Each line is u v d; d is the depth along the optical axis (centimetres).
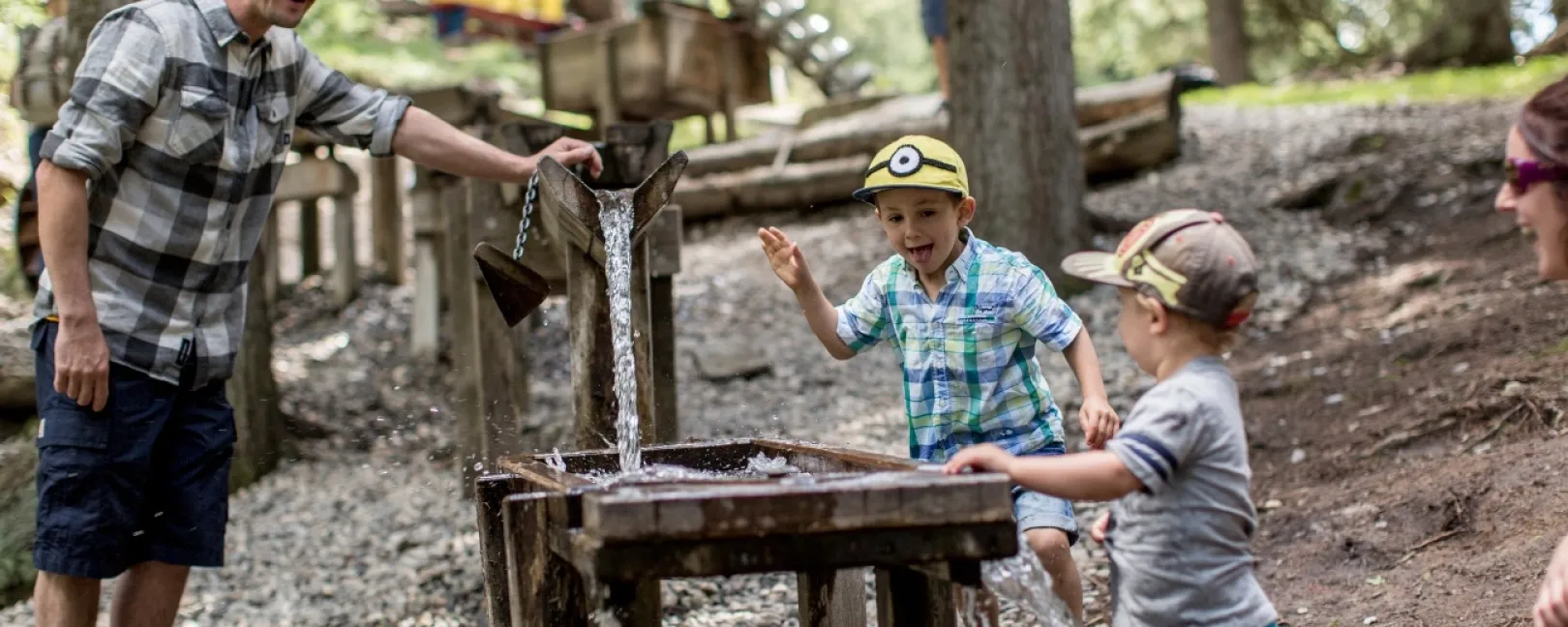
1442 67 1584
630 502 211
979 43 794
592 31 1154
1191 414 238
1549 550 366
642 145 438
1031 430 331
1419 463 479
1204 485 240
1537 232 226
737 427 666
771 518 216
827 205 1070
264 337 674
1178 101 1063
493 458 601
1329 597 395
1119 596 252
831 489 219
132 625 361
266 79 364
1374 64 1667
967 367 330
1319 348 673
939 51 1052
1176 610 241
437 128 395
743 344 772
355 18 1692
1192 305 240
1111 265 258
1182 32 2370
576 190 341
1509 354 557
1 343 583
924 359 334
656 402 527
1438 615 354
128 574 363
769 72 1234
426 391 790
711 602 449
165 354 346
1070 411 636
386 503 609
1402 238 839
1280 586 414
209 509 361
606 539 210
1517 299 639
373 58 1636
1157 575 243
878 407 679
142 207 343
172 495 355
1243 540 244
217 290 361
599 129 1162
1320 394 603
